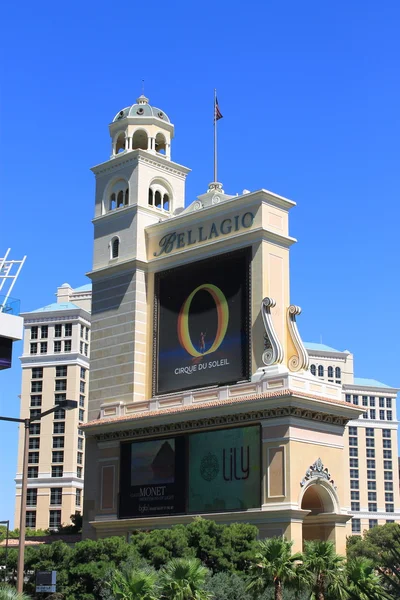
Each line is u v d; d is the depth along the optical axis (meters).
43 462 174.00
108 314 88.12
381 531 151.50
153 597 50.00
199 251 81.81
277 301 76.31
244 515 69.69
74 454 173.38
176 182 92.69
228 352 76.81
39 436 175.88
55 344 180.75
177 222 84.81
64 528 102.00
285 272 78.00
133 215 88.25
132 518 78.19
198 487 74.25
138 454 79.94
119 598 50.22
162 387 81.88
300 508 68.50
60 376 178.50
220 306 78.62
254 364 74.62
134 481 79.50
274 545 53.38
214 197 83.44
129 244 87.81
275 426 69.88
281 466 68.50
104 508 81.44
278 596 52.41
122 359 85.25
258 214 77.44
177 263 83.94
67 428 175.00
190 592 50.00
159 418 77.81
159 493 77.12
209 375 77.88
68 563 65.56
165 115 95.06
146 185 89.62
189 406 76.25
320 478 70.56
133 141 96.00
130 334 85.06
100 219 91.81
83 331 182.62
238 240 78.44
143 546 64.56
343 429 74.06
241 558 63.00
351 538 156.62
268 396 69.81
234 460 72.00
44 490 172.25
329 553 54.69
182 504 74.94
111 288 88.56
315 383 72.94
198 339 79.81
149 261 86.75
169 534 64.19
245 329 75.81
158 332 83.94
